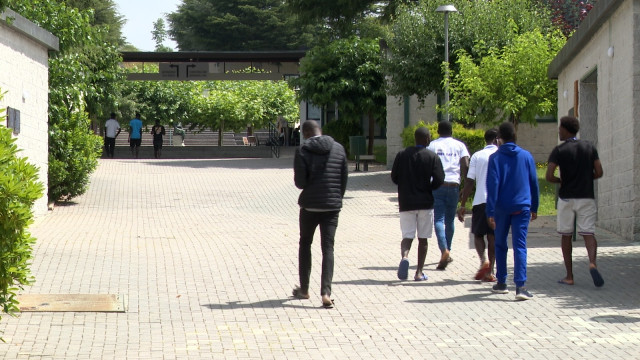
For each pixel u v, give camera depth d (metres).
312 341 7.75
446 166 11.58
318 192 9.30
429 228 10.61
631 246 13.04
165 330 8.09
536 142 29.06
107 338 7.76
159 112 46.50
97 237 14.72
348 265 11.80
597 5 15.08
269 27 67.88
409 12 27.19
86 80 20.98
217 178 25.80
